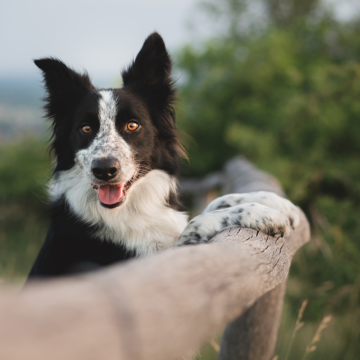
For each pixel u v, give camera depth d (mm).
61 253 2631
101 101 2852
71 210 2697
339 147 6797
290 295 4098
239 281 1082
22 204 7984
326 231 4418
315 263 4344
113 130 2820
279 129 7016
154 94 3135
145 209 2773
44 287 727
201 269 980
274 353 2648
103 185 2619
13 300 643
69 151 2902
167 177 3029
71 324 631
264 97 7867
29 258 5996
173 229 2809
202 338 889
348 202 5066
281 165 6496
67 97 3031
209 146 8438
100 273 857
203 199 7434
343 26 8320
